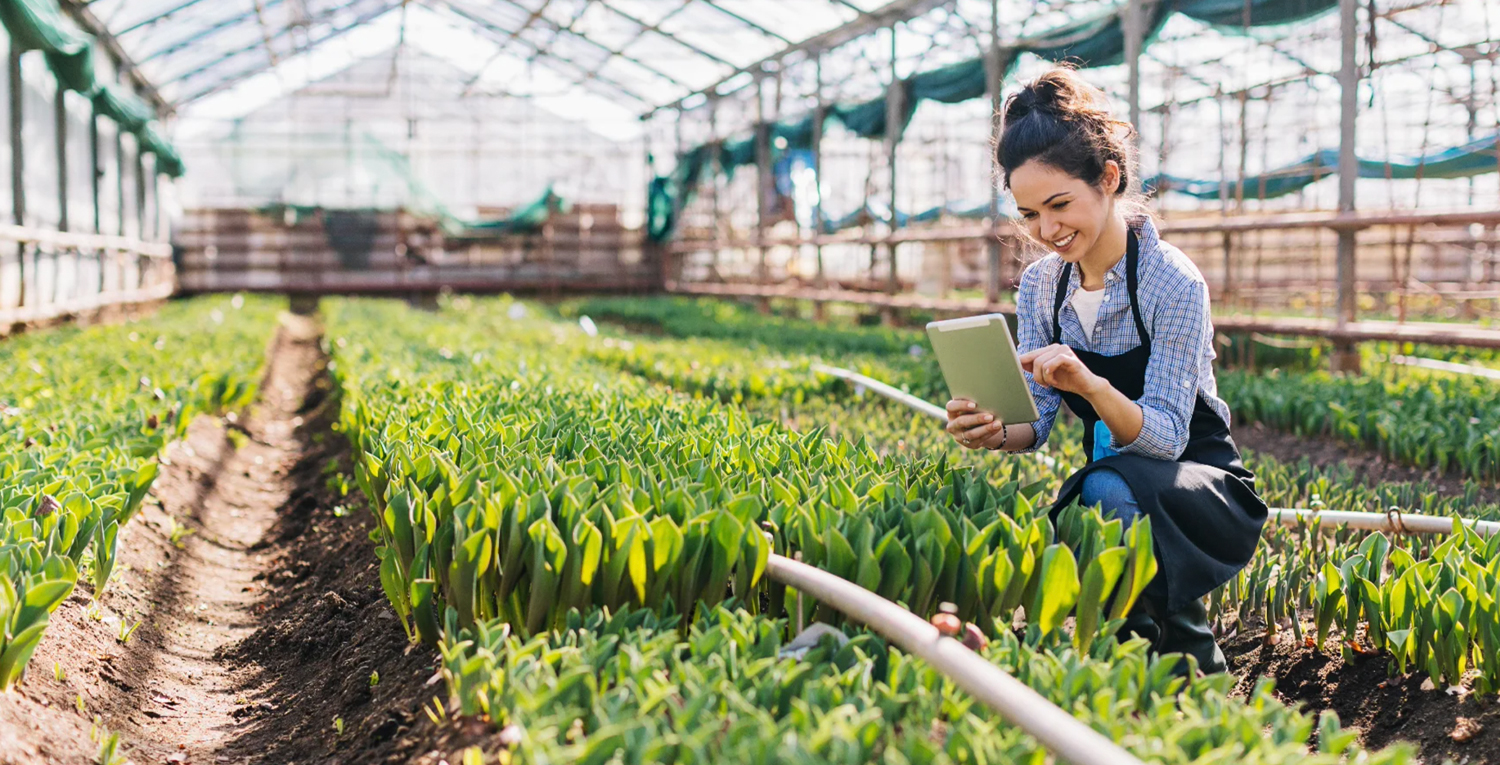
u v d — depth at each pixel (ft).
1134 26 40.01
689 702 6.33
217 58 77.51
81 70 46.09
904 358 33.24
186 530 18.31
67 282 56.80
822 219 71.87
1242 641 12.11
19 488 11.87
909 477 11.29
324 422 29.25
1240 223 37.42
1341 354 34.12
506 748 6.96
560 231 99.60
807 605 9.01
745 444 12.44
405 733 8.93
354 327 40.40
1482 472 19.15
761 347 37.04
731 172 87.45
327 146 95.40
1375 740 9.91
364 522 17.01
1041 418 11.07
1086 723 6.47
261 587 17.01
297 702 11.58
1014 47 48.24
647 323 66.95
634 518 8.68
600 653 7.46
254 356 32.53
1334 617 11.94
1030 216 9.67
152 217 81.56
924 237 56.54
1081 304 10.41
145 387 21.83
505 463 11.30
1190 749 6.23
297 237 94.68
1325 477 15.67
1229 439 10.43
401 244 96.43
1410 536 12.73
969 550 8.86
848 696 6.83
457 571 9.07
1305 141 46.34
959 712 6.61
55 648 11.22
